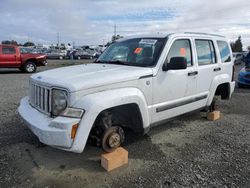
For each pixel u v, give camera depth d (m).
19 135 4.91
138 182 3.43
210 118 6.24
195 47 5.25
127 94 3.73
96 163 3.92
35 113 3.75
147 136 5.07
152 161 4.04
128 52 4.81
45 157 4.07
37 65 17.66
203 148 4.58
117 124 4.03
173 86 4.60
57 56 42.44
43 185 3.33
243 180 3.53
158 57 4.38
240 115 6.86
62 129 3.22
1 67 16.23
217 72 5.87
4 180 3.41
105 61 4.98
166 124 5.85
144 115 4.08
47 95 3.57
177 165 3.92
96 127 3.70
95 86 3.48
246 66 12.77
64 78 3.59
